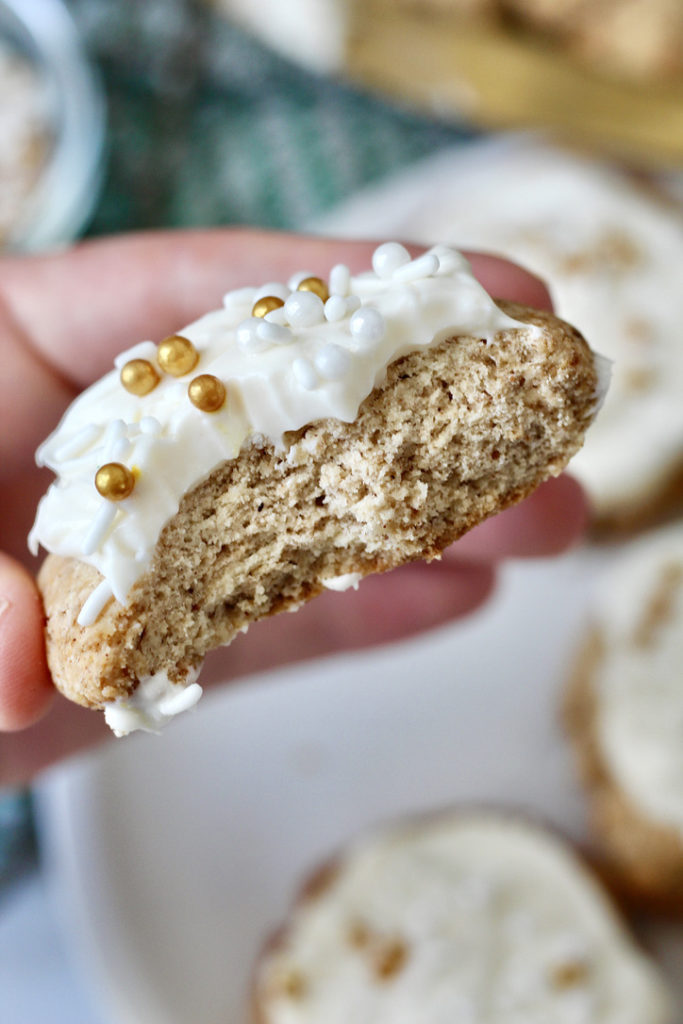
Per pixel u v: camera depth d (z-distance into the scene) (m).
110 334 0.23
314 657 0.27
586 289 0.29
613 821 0.27
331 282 0.18
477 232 0.30
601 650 0.28
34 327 0.23
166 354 0.17
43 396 0.23
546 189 0.30
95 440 0.17
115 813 0.28
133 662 0.17
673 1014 0.26
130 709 0.17
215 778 0.29
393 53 0.30
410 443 0.18
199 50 0.32
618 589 0.29
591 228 0.29
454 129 0.32
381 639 0.27
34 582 0.18
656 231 0.29
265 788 0.29
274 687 0.29
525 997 0.25
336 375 0.17
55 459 0.18
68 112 0.30
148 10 0.32
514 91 0.30
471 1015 0.25
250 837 0.28
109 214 0.31
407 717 0.29
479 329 0.18
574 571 0.30
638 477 0.28
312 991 0.26
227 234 0.23
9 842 0.28
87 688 0.17
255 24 0.31
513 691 0.29
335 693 0.29
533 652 0.29
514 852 0.27
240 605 0.18
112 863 0.27
